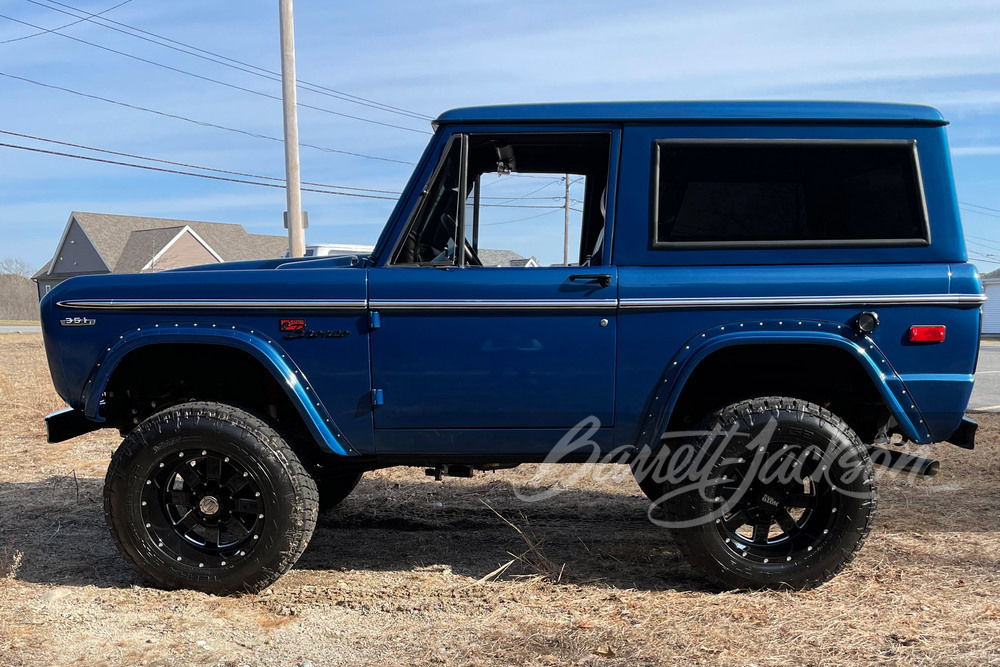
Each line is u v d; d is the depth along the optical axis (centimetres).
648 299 318
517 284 321
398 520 452
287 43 1190
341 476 397
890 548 380
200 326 329
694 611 311
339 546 408
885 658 270
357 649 284
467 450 336
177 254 4209
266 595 334
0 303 6391
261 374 366
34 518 454
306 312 326
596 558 383
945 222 322
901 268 319
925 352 316
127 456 328
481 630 297
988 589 329
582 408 325
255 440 324
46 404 872
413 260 336
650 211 327
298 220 1217
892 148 324
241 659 277
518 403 326
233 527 334
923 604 314
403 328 325
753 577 327
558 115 331
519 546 404
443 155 332
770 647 279
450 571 368
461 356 324
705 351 317
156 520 335
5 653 279
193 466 333
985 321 3947
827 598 322
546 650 279
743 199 327
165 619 309
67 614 312
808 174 327
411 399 327
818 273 319
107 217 4409
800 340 315
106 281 337
